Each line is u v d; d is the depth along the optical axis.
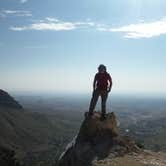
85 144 14.57
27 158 127.31
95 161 12.84
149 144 144.00
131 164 12.12
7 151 56.72
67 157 14.77
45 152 148.38
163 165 12.34
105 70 15.62
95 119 15.32
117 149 13.85
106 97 15.51
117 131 15.21
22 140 183.25
